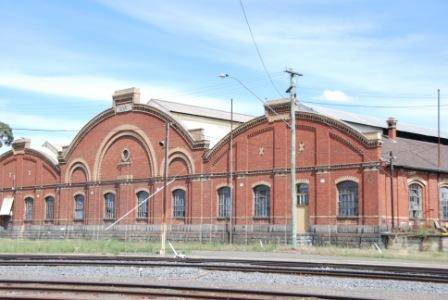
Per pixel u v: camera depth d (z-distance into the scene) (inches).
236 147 1994.3
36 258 1261.1
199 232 2043.6
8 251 1569.9
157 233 2165.4
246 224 1937.7
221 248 1692.9
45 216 2640.3
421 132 2274.9
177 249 1643.7
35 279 850.1
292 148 1610.5
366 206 1688.0
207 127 2454.5
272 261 1154.0
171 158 2161.7
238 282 821.9
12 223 2795.3
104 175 2397.9
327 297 652.7
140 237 2219.5
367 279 844.0
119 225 2303.2
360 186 1706.4
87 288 720.3
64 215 2536.9
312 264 1087.6
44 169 2674.7
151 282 817.5
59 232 2541.8
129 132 2309.3
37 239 2474.2
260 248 1648.6
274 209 1876.2
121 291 689.0
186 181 2108.8
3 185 2874.0
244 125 1975.9
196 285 788.0
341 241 1726.1
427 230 1653.5
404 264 1167.0
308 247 1636.3
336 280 834.8
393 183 1712.6
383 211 1674.5
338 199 1756.9
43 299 650.2
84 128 2487.7
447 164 1950.1
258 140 1942.7
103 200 2390.5
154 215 2188.7
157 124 2212.1
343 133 1756.9
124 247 1663.4
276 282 821.2
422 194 1804.9
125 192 2299.5
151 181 2214.6
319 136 1806.1
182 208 2116.1
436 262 1263.5
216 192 2027.6
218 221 2011.6
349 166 1734.7
